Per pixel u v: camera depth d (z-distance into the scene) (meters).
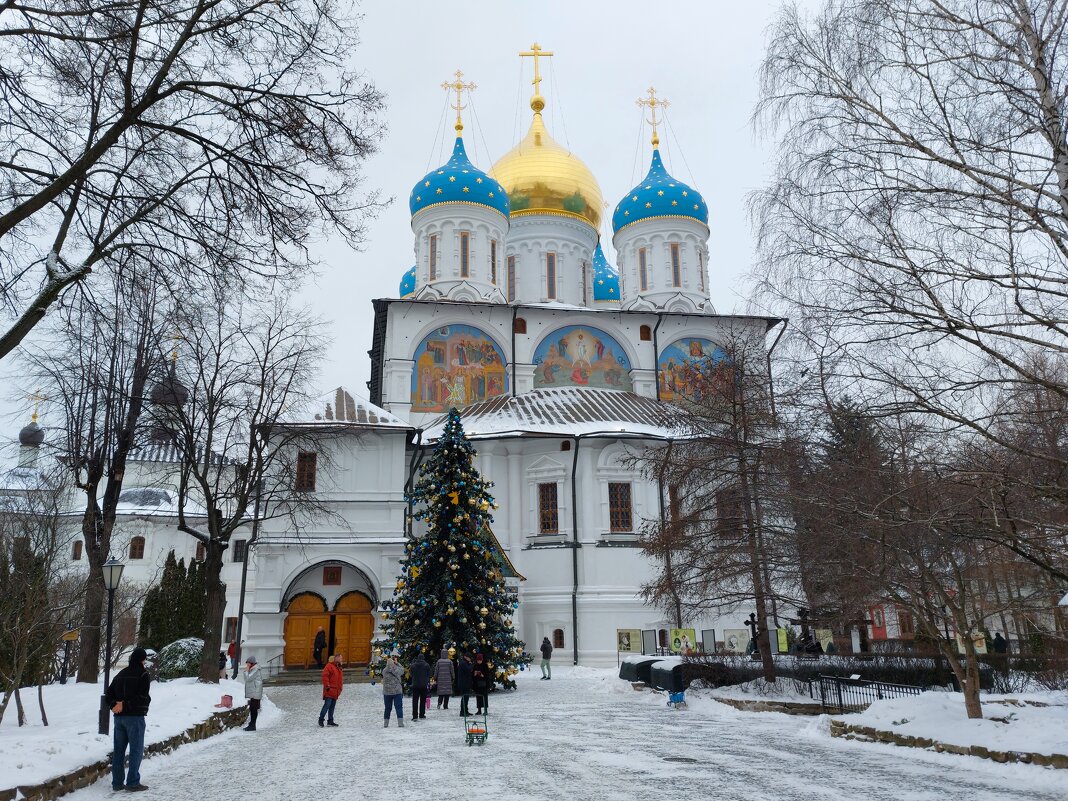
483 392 47.75
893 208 11.27
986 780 11.97
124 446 24.66
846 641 30.67
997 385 11.29
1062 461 10.12
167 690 20.59
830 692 21.78
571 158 59.66
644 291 55.50
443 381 47.31
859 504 13.33
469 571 26.81
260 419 27.28
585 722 19.78
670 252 55.56
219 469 27.06
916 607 16.47
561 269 57.59
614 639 39.16
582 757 14.52
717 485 24.31
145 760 13.90
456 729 18.91
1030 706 17.86
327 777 12.94
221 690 22.06
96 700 20.53
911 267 11.03
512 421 43.38
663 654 38.19
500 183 58.66
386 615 27.22
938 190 10.84
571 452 42.09
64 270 11.26
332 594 37.31
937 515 11.48
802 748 15.38
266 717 21.77
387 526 37.75
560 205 58.03
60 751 12.41
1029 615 23.53
